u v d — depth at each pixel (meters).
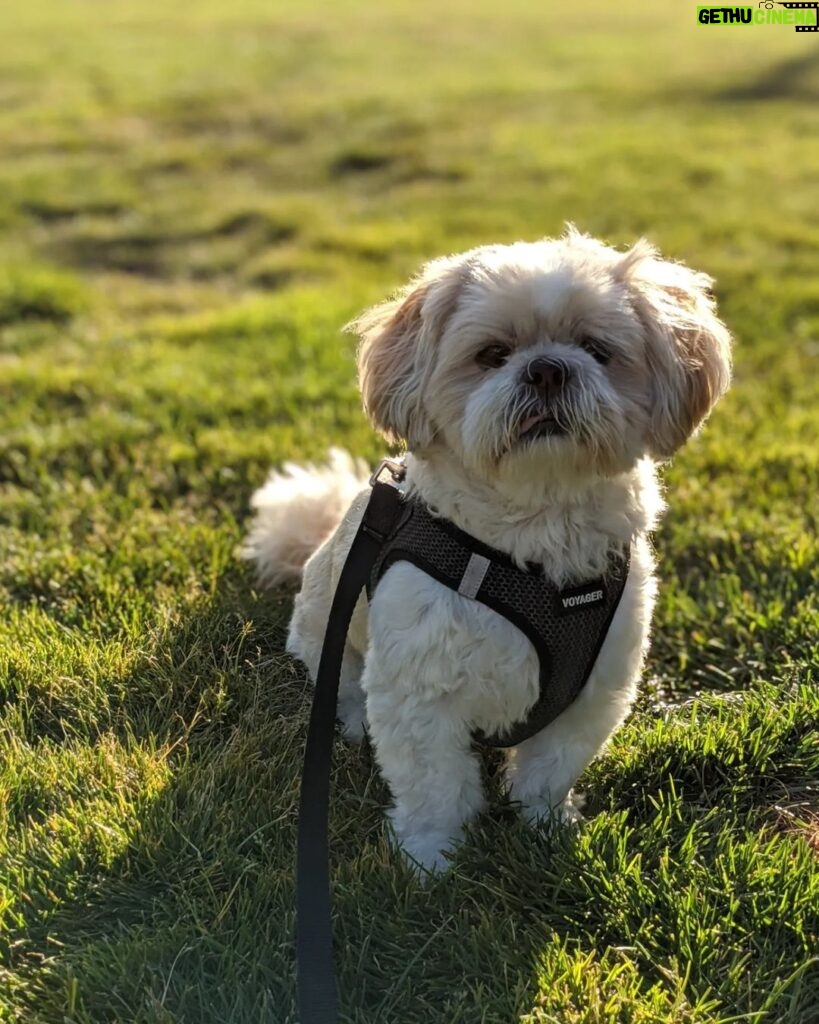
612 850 0.76
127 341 1.80
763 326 1.83
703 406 0.80
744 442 1.37
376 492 0.81
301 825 0.71
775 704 0.90
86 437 1.38
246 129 3.62
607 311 0.74
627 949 0.71
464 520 0.76
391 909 0.74
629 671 0.80
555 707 0.79
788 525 1.15
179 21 6.07
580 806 0.84
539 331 0.74
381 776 0.84
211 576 1.07
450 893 0.74
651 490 0.80
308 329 1.78
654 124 3.54
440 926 0.72
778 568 1.09
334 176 3.10
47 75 4.35
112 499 1.24
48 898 0.74
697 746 0.86
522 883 0.75
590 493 0.75
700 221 2.46
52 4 6.82
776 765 0.85
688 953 0.70
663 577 1.12
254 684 0.93
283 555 1.07
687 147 3.21
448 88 4.15
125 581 1.07
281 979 0.69
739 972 0.69
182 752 0.86
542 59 4.83
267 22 6.04
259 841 0.77
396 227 2.49
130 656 0.94
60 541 1.14
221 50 5.06
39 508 1.21
